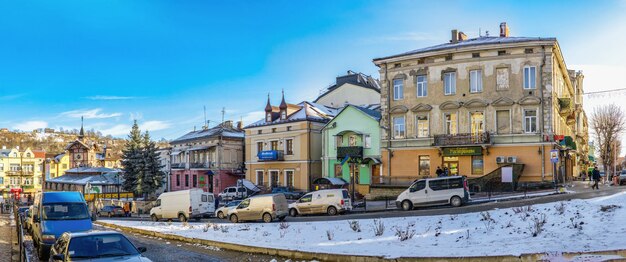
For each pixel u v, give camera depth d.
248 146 59.25
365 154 47.81
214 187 63.25
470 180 37.38
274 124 56.25
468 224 20.58
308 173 52.88
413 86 43.66
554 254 13.16
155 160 65.25
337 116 50.28
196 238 22.28
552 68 38.62
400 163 44.00
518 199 29.19
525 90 38.97
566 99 41.72
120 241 13.36
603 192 27.70
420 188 30.86
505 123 39.69
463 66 41.31
